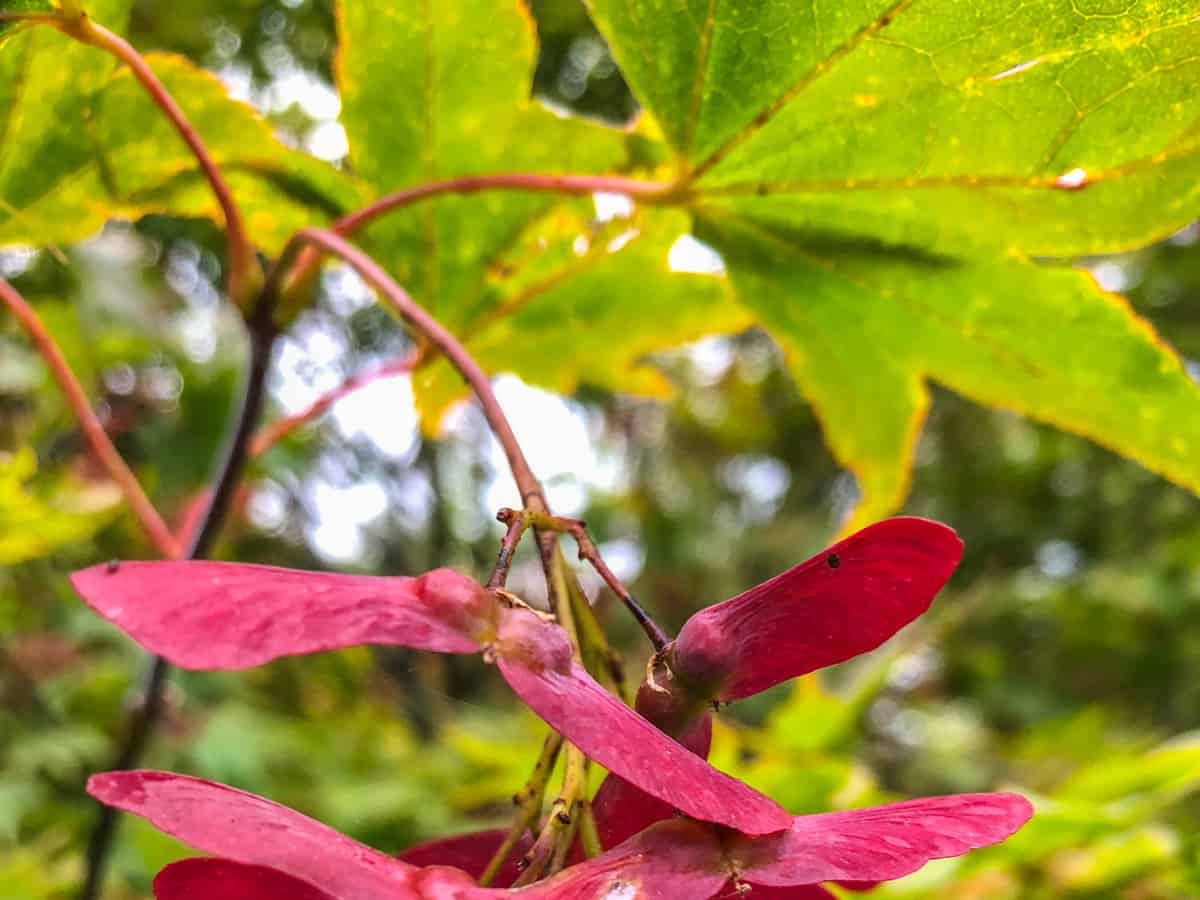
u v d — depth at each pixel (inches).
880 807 3.0
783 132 4.9
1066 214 4.9
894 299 5.7
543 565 3.2
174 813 2.5
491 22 5.2
